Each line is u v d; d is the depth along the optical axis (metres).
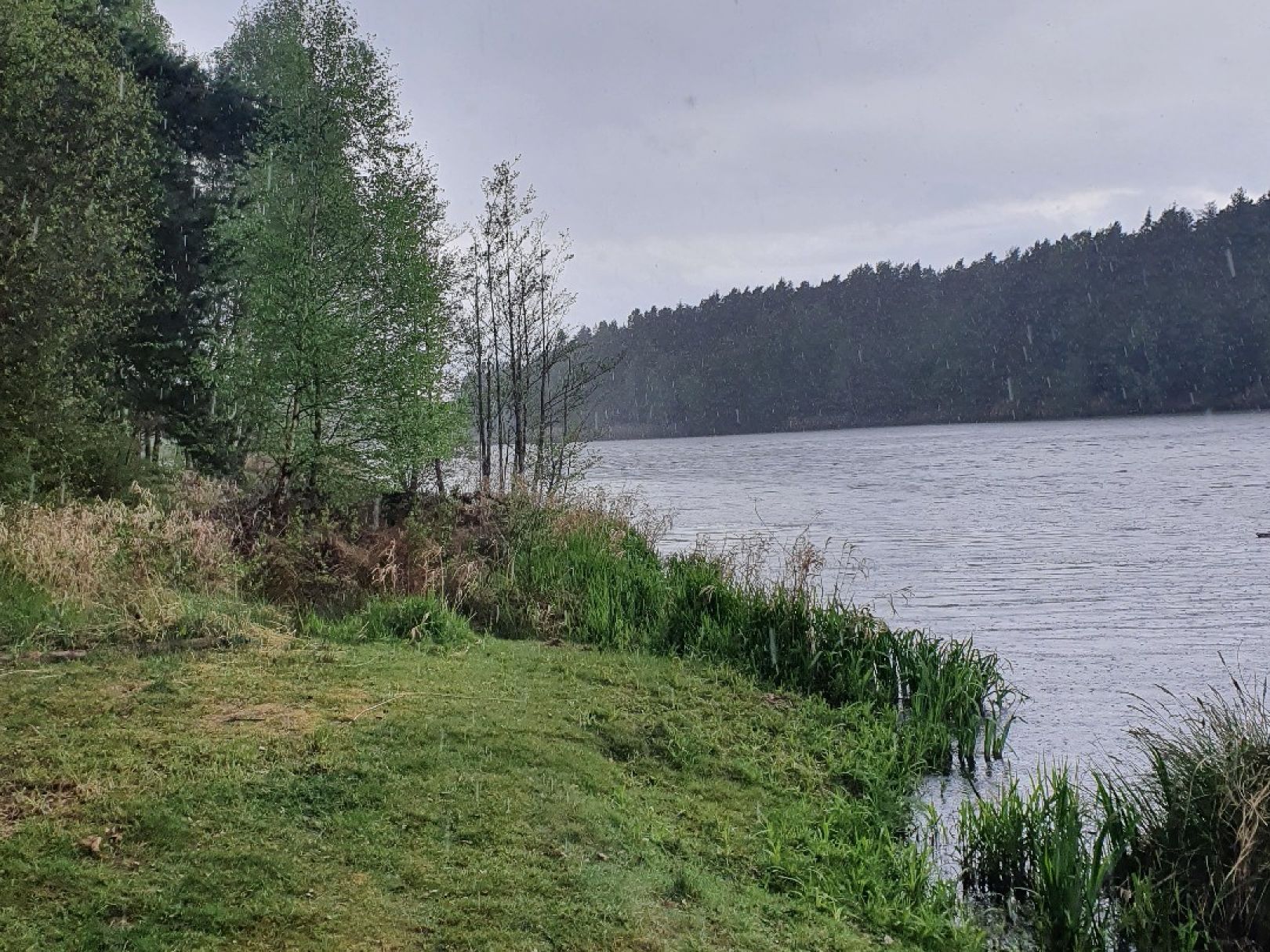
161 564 9.73
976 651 11.16
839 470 58.50
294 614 10.11
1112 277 154.00
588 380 21.12
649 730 7.61
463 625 10.18
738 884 5.38
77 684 6.72
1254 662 12.66
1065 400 140.88
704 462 73.12
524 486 16.11
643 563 14.06
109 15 19.72
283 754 5.71
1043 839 6.35
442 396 17.56
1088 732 9.78
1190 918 5.60
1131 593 17.91
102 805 4.83
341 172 16.78
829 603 11.80
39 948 3.73
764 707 8.87
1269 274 138.25
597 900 4.66
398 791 5.45
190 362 17.88
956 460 65.19
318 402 15.42
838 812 6.79
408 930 4.18
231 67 26.92
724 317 189.88
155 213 17.89
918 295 177.62
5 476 11.63
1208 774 6.21
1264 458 53.81
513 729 6.77
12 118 13.05
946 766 8.65
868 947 4.93
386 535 13.31
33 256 12.18
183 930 3.98
